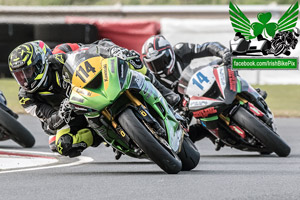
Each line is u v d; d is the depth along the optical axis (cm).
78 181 1633
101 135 1811
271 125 2270
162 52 2272
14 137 2523
